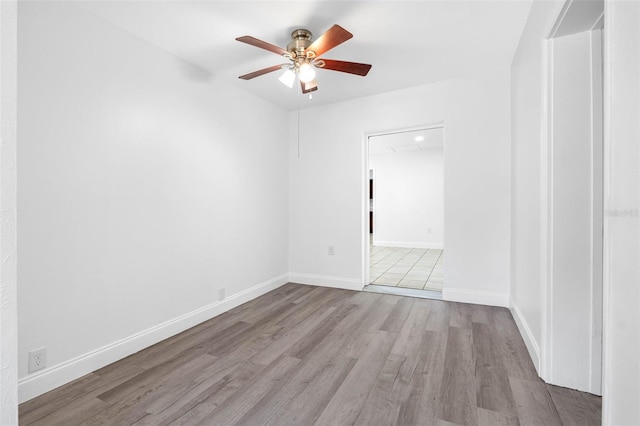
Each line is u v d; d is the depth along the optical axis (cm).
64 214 184
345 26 223
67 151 185
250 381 182
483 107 310
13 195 60
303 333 251
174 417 152
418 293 359
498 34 236
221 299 301
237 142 324
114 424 147
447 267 329
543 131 171
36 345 171
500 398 162
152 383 182
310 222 404
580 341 166
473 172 315
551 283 170
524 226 230
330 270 392
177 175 257
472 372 188
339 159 384
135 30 220
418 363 200
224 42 239
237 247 323
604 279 75
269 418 150
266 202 369
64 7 184
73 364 187
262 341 237
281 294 360
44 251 175
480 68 298
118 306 213
